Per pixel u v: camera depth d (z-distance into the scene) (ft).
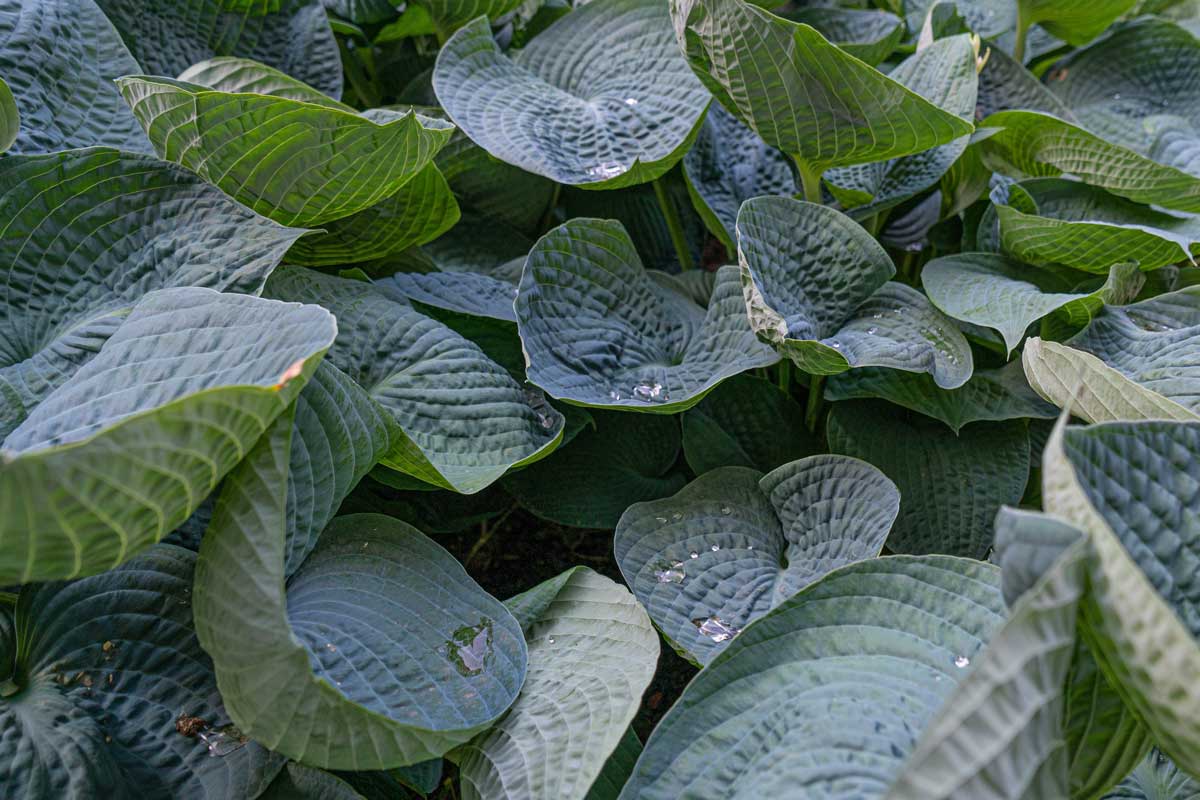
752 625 6.29
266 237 6.76
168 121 6.83
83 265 6.78
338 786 6.38
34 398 6.54
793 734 6.11
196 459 6.05
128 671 6.40
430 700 6.31
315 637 6.32
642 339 7.26
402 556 6.61
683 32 7.11
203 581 6.23
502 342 7.37
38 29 7.16
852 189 7.54
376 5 8.16
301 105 6.72
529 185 7.97
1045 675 5.78
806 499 6.97
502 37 8.45
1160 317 7.20
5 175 6.72
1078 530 5.79
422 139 6.85
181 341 6.39
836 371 6.95
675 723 6.20
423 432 6.85
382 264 7.59
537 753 6.37
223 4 7.82
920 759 5.67
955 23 8.25
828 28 8.51
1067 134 7.57
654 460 7.48
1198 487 6.05
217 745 6.36
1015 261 7.50
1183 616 5.99
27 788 6.18
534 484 7.31
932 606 6.27
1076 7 8.32
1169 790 6.41
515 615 6.73
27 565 5.99
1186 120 8.39
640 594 6.76
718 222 7.69
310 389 6.36
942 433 7.30
